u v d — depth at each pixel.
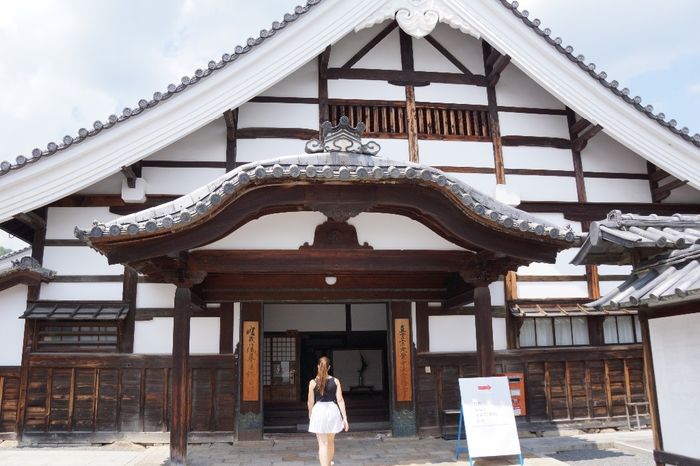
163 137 9.70
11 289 9.91
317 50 10.30
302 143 10.86
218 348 10.01
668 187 11.48
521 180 11.45
